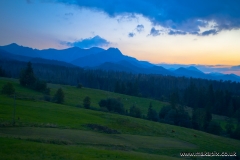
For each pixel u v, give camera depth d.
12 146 26.38
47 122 50.56
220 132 83.12
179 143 52.00
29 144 28.27
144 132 59.22
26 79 108.50
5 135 33.31
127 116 77.81
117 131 54.09
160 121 86.50
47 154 24.97
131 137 50.16
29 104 69.38
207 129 85.12
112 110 87.44
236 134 78.19
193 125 89.31
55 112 63.72
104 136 46.53
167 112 93.19
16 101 71.12
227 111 121.56
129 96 139.12
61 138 37.25
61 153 26.11
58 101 87.62
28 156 23.33
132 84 162.12
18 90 96.81
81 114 67.06
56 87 128.88
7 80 121.06
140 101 129.12
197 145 53.56
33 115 55.50
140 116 86.81
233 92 171.62
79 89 135.75
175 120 88.75
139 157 30.69
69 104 89.19
